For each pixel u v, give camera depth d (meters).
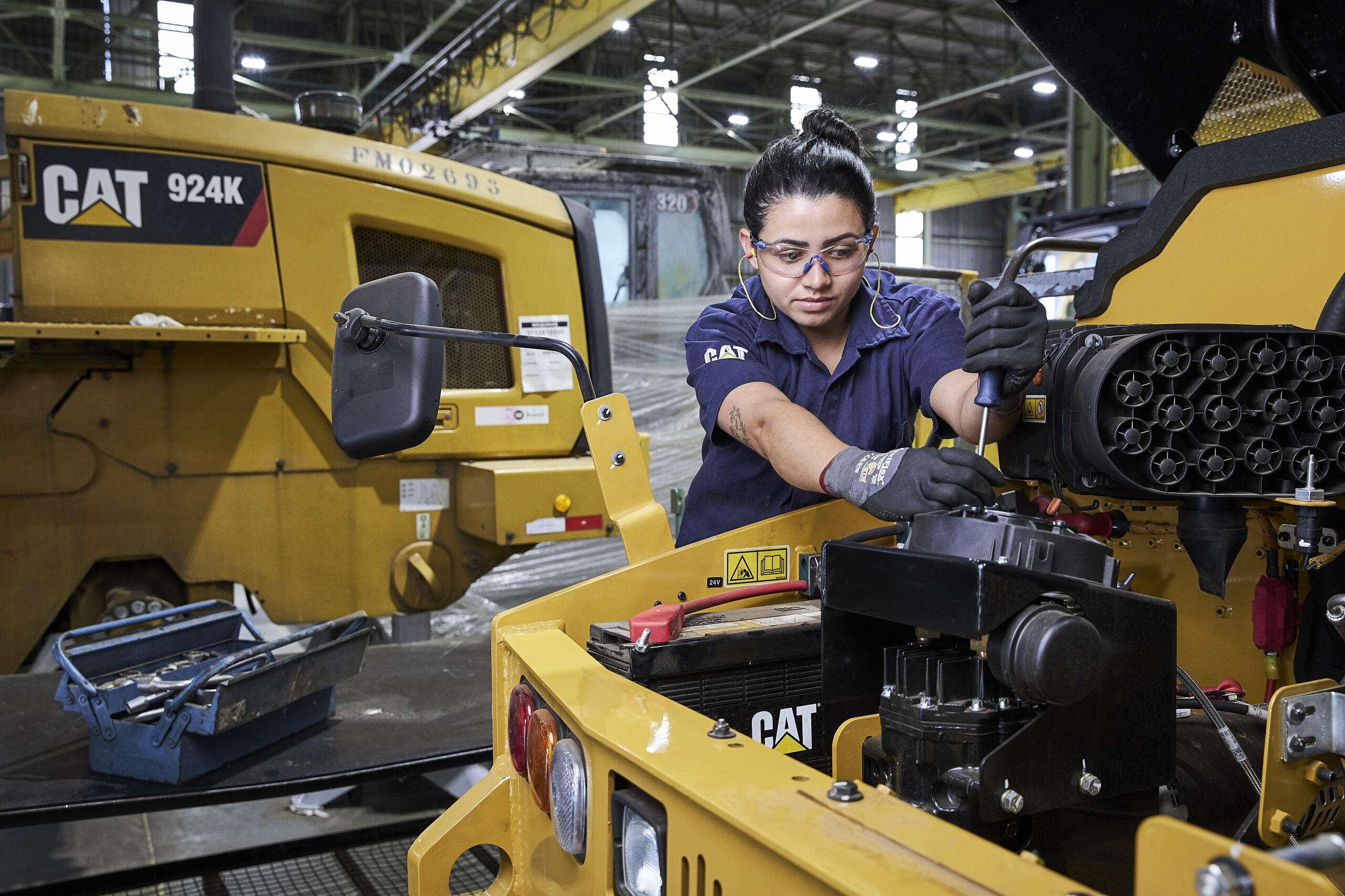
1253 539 1.41
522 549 3.81
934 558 0.85
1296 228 1.39
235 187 3.30
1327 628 1.32
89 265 3.12
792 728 1.33
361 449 1.29
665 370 6.96
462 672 2.91
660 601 1.47
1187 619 1.46
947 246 21.66
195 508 3.30
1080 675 0.79
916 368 1.52
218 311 3.29
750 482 1.60
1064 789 0.84
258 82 12.98
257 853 2.56
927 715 0.88
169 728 2.02
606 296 6.87
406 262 3.70
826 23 13.38
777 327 1.54
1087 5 1.62
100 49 11.77
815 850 0.65
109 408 3.17
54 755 2.21
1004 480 1.04
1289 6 1.56
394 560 3.61
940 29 13.82
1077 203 9.52
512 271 3.81
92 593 3.25
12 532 3.08
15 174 3.04
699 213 7.07
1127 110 1.72
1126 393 1.10
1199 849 0.54
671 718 0.98
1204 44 1.68
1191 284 1.54
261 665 2.24
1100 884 0.90
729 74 15.49
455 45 8.91
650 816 0.87
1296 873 0.49
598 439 1.51
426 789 3.10
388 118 10.27
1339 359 1.14
